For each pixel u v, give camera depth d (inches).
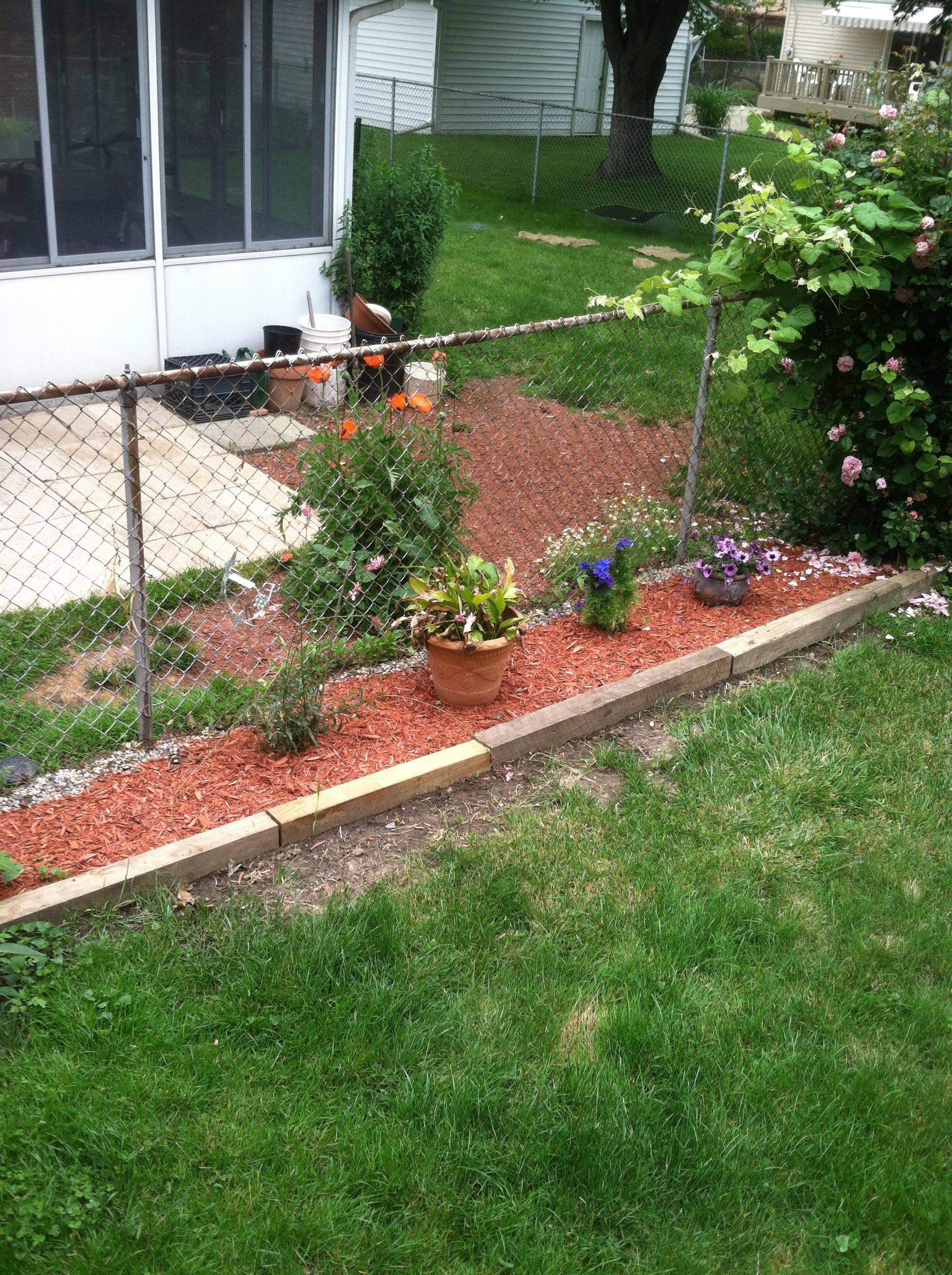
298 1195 100.6
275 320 334.6
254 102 305.0
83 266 290.0
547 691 182.9
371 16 314.3
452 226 588.4
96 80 276.5
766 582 229.5
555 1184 103.9
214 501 244.2
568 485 278.4
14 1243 94.2
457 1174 103.7
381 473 193.9
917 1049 121.3
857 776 167.3
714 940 134.0
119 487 251.1
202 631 198.4
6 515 233.0
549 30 894.4
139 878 132.4
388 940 128.6
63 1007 115.3
